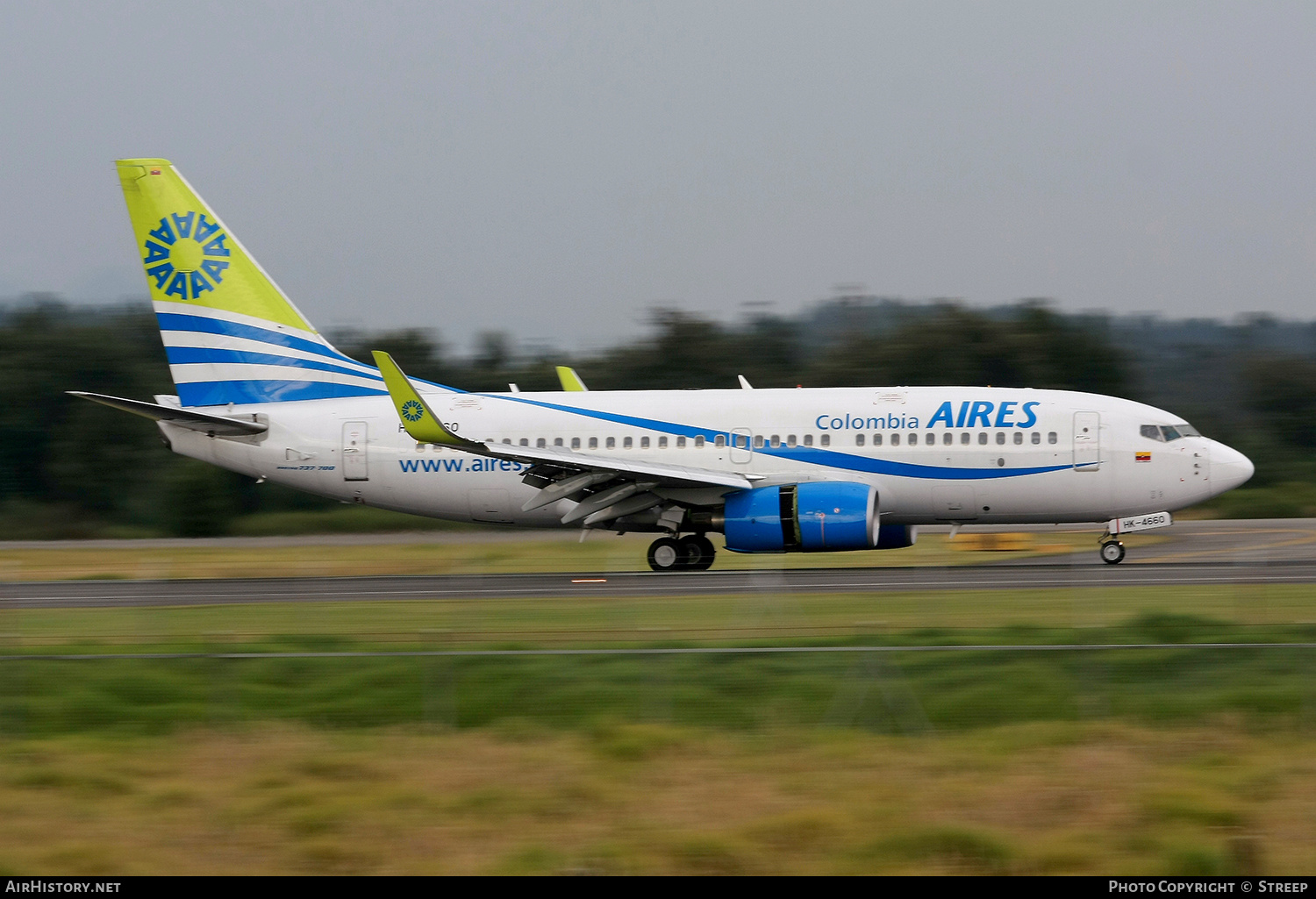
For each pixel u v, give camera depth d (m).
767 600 98.00
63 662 68.44
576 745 59.91
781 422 127.44
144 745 61.75
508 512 134.12
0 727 65.19
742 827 48.12
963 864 44.56
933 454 123.62
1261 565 117.50
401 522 196.00
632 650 67.06
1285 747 56.19
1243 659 64.44
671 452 128.38
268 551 166.12
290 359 139.25
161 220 139.75
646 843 47.03
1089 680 63.84
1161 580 106.00
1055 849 45.12
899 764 55.47
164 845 48.25
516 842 47.69
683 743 59.16
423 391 139.00
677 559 129.62
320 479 136.25
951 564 129.50
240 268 139.75
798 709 63.31
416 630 87.25
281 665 69.06
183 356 140.00
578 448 130.62
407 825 49.59
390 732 63.03
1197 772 53.19
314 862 46.25
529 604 100.81
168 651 78.19
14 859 46.88
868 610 90.62
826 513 118.50
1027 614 87.00
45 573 146.88
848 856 45.44
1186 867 43.16
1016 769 54.25
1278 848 45.06
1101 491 121.31
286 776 56.06
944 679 64.44
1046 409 123.44
